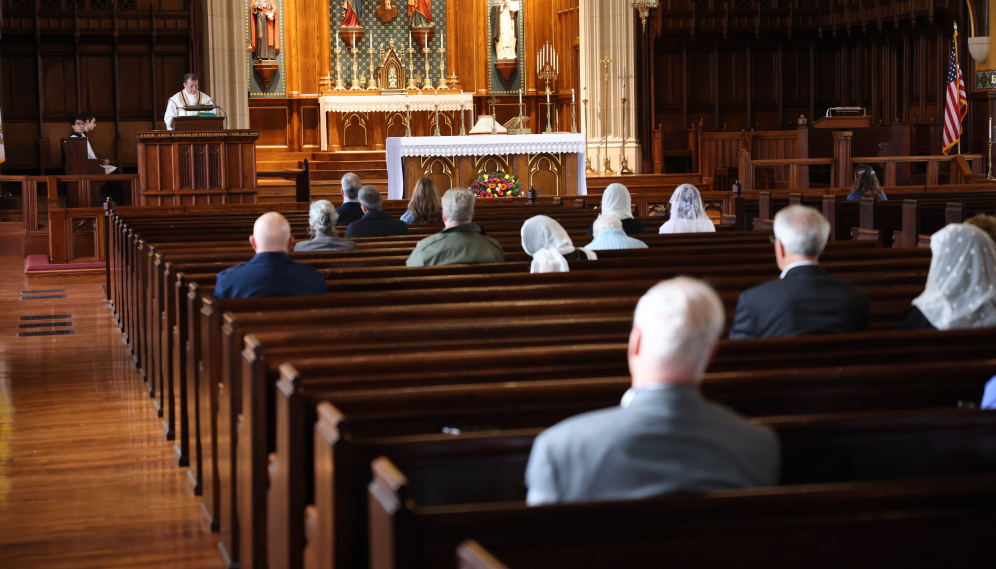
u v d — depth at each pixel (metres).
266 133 20.81
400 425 2.65
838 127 18.16
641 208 14.44
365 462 2.25
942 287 3.87
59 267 12.91
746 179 15.44
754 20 20.34
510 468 2.28
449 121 21.16
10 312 10.35
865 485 1.82
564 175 15.18
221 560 3.92
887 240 10.07
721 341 3.16
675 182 19.44
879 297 4.60
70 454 5.43
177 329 5.20
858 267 5.33
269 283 4.58
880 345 3.28
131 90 18.61
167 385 5.73
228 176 13.20
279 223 4.71
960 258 3.84
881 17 19.00
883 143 17.83
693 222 7.98
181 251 6.63
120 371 7.60
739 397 2.79
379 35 21.23
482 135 14.83
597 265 5.48
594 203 13.02
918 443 2.33
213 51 18.36
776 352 3.20
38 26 17.77
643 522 1.76
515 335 3.63
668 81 20.73
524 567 1.74
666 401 2.04
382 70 21.25
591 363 3.10
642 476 1.98
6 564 3.86
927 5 17.91
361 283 4.73
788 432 2.27
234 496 3.72
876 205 8.55
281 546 2.91
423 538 1.74
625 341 3.62
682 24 20.20
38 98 18.14
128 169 18.73
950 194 11.05
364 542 2.26
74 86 18.36
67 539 4.14
